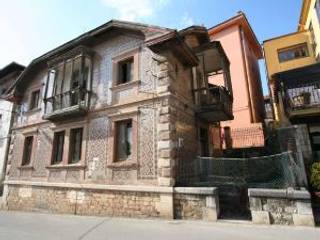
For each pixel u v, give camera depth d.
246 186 8.45
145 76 9.98
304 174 8.27
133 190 8.84
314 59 17.08
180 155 9.15
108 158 9.92
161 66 9.62
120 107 10.24
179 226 6.88
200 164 9.38
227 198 8.61
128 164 9.29
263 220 6.78
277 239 5.46
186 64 11.34
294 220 6.46
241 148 14.42
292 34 18.30
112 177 9.59
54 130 12.55
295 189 7.17
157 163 8.69
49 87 13.88
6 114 18.97
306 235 5.63
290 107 12.50
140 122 9.51
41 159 12.73
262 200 6.94
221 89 11.28
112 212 9.18
